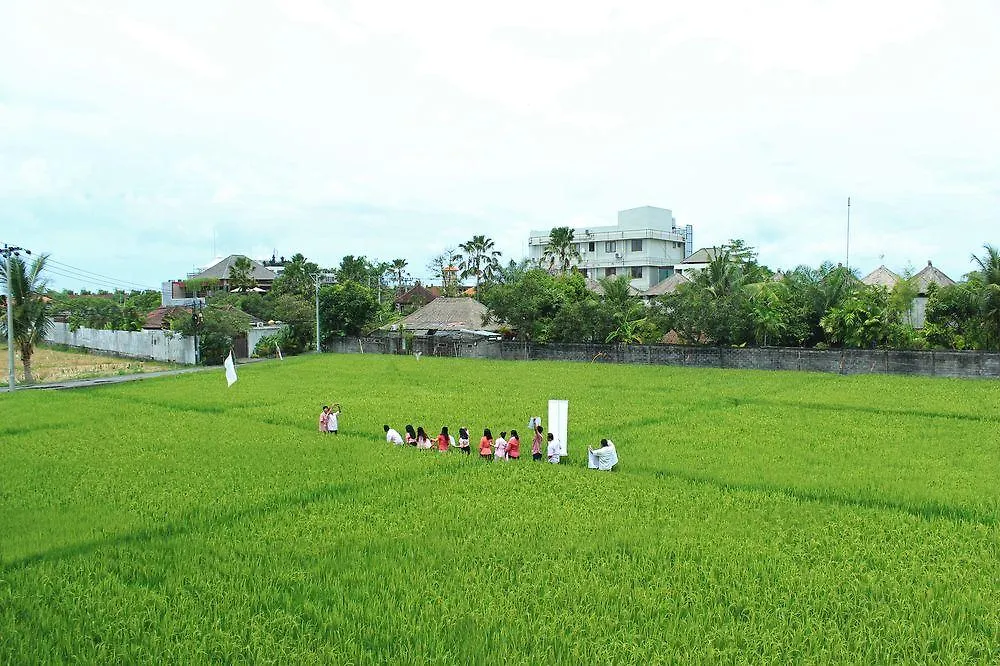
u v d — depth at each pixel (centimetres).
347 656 1095
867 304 5206
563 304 6425
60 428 2991
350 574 1391
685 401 3644
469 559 1477
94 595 1305
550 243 9075
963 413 3155
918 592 1278
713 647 1118
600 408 3412
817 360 5066
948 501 1808
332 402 3719
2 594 1305
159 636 1165
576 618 1203
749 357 5362
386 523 1712
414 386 4431
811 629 1155
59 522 1700
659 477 2123
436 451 2527
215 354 6309
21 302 4906
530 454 2680
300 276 9431
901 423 2972
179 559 1483
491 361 6216
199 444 2619
